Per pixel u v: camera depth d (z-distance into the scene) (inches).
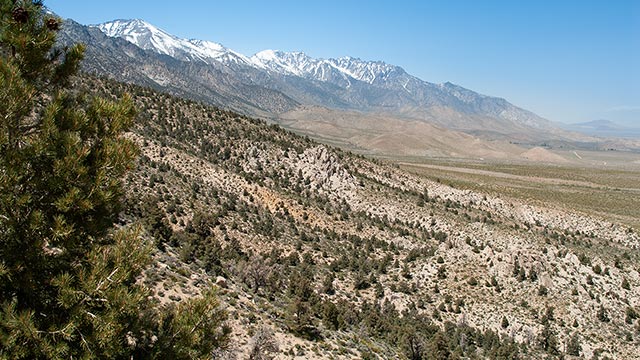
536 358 2140.7
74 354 421.4
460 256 2908.5
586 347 2212.1
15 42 458.0
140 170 3046.3
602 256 3602.4
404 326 2169.0
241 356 1247.5
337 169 4284.0
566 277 2664.9
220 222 2960.1
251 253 2768.2
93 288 431.2
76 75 523.8
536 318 2368.4
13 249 434.3
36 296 446.9
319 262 2938.0
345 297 2522.1
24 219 437.1
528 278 2642.7
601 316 2381.9
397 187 4724.4
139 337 499.2
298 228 3363.7
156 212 2364.7
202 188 3267.7
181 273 1756.9
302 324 1718.8
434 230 3784.5
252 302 1850.4
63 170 438.6
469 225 3929.6
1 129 431.2
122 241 482.9
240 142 4180.6
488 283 2628.0
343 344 1761.8
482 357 2080.5
